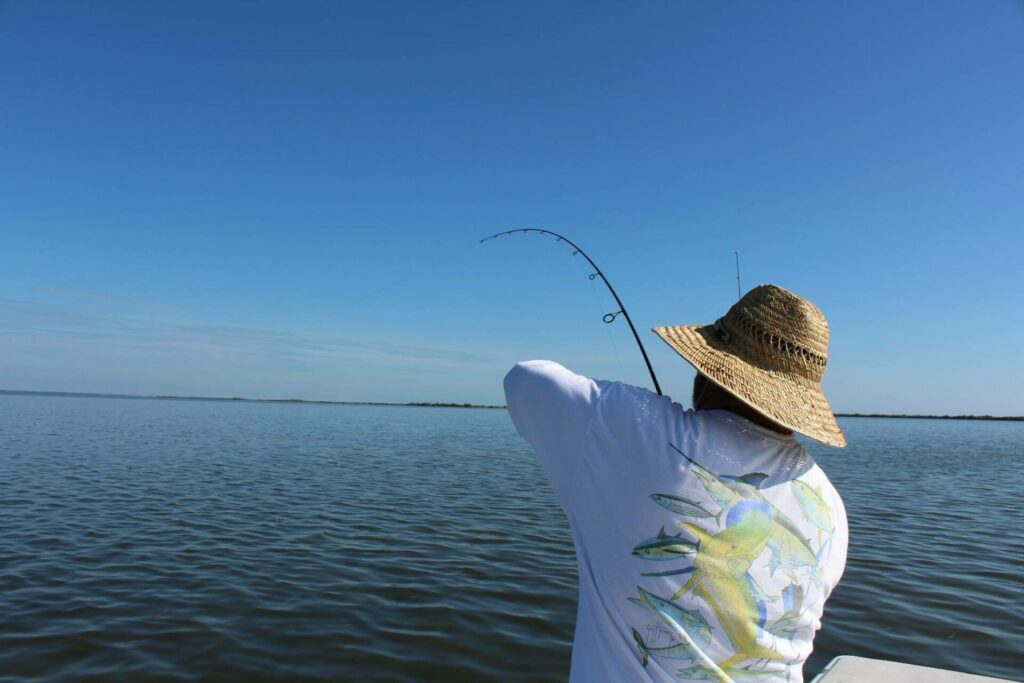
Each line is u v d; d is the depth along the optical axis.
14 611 5.27
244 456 17.91
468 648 4.86
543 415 1.24
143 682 4.18
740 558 1.08
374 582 6.29
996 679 2.25
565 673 4.53
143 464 15.16
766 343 1.24
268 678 4.30
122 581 6.11
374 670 4.47
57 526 8.25
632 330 2.34
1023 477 16.44
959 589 6.37
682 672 1.06
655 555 1.09
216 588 5.98
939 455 24.70
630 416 1.15
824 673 2.30
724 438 1.15
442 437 29.66
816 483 1.20
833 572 1.20
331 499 10.85
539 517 9.63
